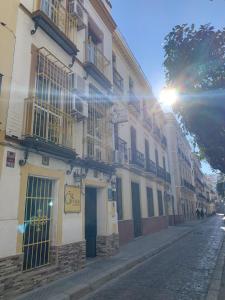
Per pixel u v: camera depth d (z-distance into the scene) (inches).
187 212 1520.7
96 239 412.8
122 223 541.0
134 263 374.3
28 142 263.0
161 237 643.5
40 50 312.7
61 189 317.1
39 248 281.7
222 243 564.7
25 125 270.1
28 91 284.8
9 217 239.5
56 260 291.6
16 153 256.5
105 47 521.3
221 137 220.8
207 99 207.0
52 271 281.7
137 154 663.1
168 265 361.7
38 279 260.1
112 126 497.7
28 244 269.0
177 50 211.3
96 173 410.3
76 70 390.9
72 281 277.3
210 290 249.1
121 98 609.3
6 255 230.8
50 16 346.3
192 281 280.4
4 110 250.2
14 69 270.1
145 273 322.7
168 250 489.1
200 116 213.8
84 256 342.3
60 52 353.7
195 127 220.7
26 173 265.9
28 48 294.2
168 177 1074.7
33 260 272.7
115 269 326.0
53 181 314.5
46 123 302.5
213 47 203.0
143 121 773.9
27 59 290.4
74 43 392.2
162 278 295.9
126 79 669.9
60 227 306.2
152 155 853.2
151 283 278.1
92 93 431.2
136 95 732.7
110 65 528.4
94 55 456.4
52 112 315.9
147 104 835.4
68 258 310.5
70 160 334.0
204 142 232.4
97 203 429.4
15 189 250.1
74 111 349.4
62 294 237.3
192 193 1847.9
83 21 430.6
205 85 207.0
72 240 324.2
